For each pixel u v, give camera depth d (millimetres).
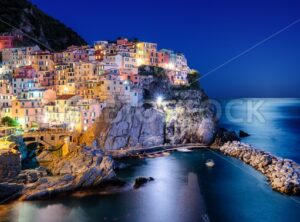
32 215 90500
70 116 147125
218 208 96750
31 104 146000
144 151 156875
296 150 176500
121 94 160500
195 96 196125
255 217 91812
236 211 94750
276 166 125375
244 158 146500
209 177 123688
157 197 103500
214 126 188000
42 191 100375
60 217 89812
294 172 117375
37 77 174250
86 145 134125
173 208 95938
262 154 140625
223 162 145000
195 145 176500
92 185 108562
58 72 174375
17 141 124625
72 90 167500
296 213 94062
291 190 107562
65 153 133750
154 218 89875
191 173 128125
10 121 138375
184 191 108812
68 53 187250
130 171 129500
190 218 90438
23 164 125625
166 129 172625
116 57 180875
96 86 159250
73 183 105688
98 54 190750
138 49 197750
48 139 135750
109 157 116938
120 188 110125
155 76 189500
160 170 131500
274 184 112000
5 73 170000
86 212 92688
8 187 99125
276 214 93625
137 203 99188
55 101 151500
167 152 162250
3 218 88500
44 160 130250
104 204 97812
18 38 199750
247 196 105375
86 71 169500
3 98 145875
